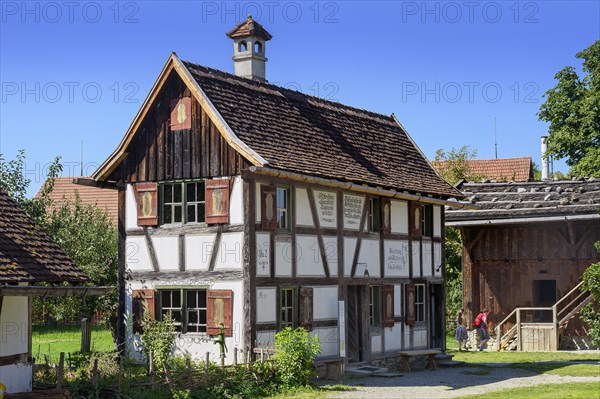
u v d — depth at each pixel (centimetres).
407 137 3161
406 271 2758
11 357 1770
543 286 3597
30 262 1786
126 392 1812
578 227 3353
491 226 3481
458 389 2134
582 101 4275
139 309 2325
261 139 2272
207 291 2209
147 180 2347
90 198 4994
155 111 2342
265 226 2189
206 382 1939
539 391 2044
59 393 1722
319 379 2289
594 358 2889
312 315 2314
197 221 2269
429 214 2938
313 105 2698
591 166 4116
